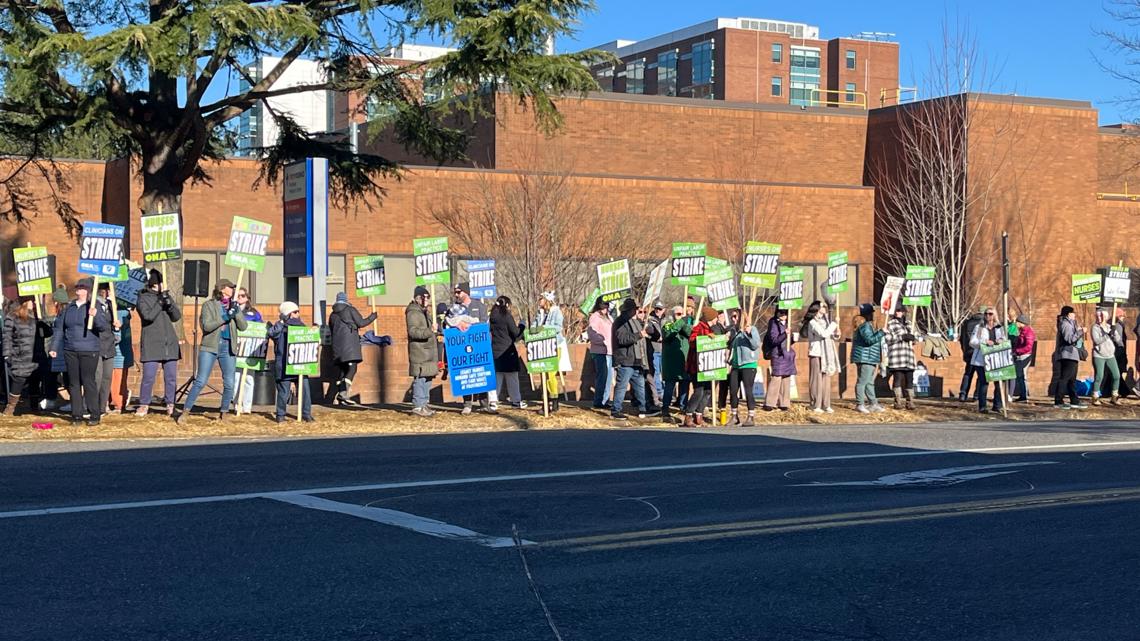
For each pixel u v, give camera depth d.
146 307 17.38
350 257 37.66
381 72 23.75
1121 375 25.44
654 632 6.46
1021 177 43.72
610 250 38.16
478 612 6.78
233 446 14.69
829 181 47.09
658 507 10.21
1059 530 9.40
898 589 7.52
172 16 18.95
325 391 21.44
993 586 7.63
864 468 12.82
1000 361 22.14
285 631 6.35
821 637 6.45
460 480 11.53
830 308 25.73
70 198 36.38
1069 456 14.09
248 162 36.69
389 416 19.09
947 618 6.87
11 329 17.81
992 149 42.94
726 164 45.81
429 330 19.16
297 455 13.59
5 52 19.09
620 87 114.44
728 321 20.98
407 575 7.60
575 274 37.44
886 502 10.63
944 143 42.75
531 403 21.94
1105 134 53.53
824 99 108.88
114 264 16.80
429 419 18.84
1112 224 46.22
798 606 7.06
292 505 9.94
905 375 22.58
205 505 9.88
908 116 45.12
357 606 6.86
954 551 8.62
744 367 19.62
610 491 11.02
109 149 26.09
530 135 41.88
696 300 25.19
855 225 43.91
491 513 9.77
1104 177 53.50
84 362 16.36
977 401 24.67
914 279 23.31
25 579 7.36
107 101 21.05
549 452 14.20
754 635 6.46
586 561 8.09
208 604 6.85
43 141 23.53
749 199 42.09
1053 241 44.38
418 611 6.77
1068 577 7.89
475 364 19.41
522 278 37.22
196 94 21.86
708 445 15.28
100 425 16.47
